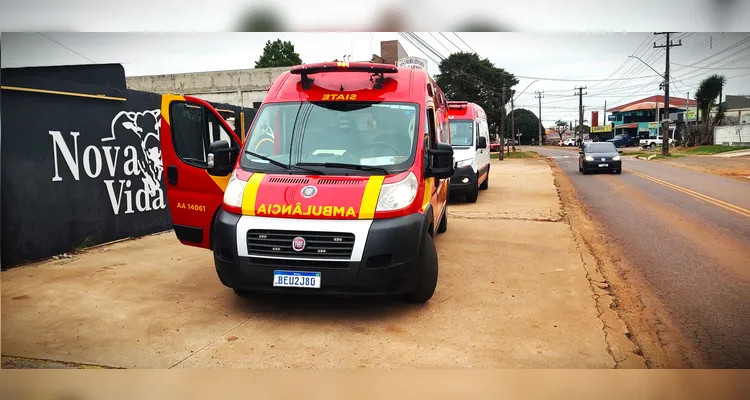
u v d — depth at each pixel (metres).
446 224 9.17
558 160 38.22
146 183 8.73
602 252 8.08
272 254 4.66
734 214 11.51
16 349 4.23
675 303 5.70
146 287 5.83
